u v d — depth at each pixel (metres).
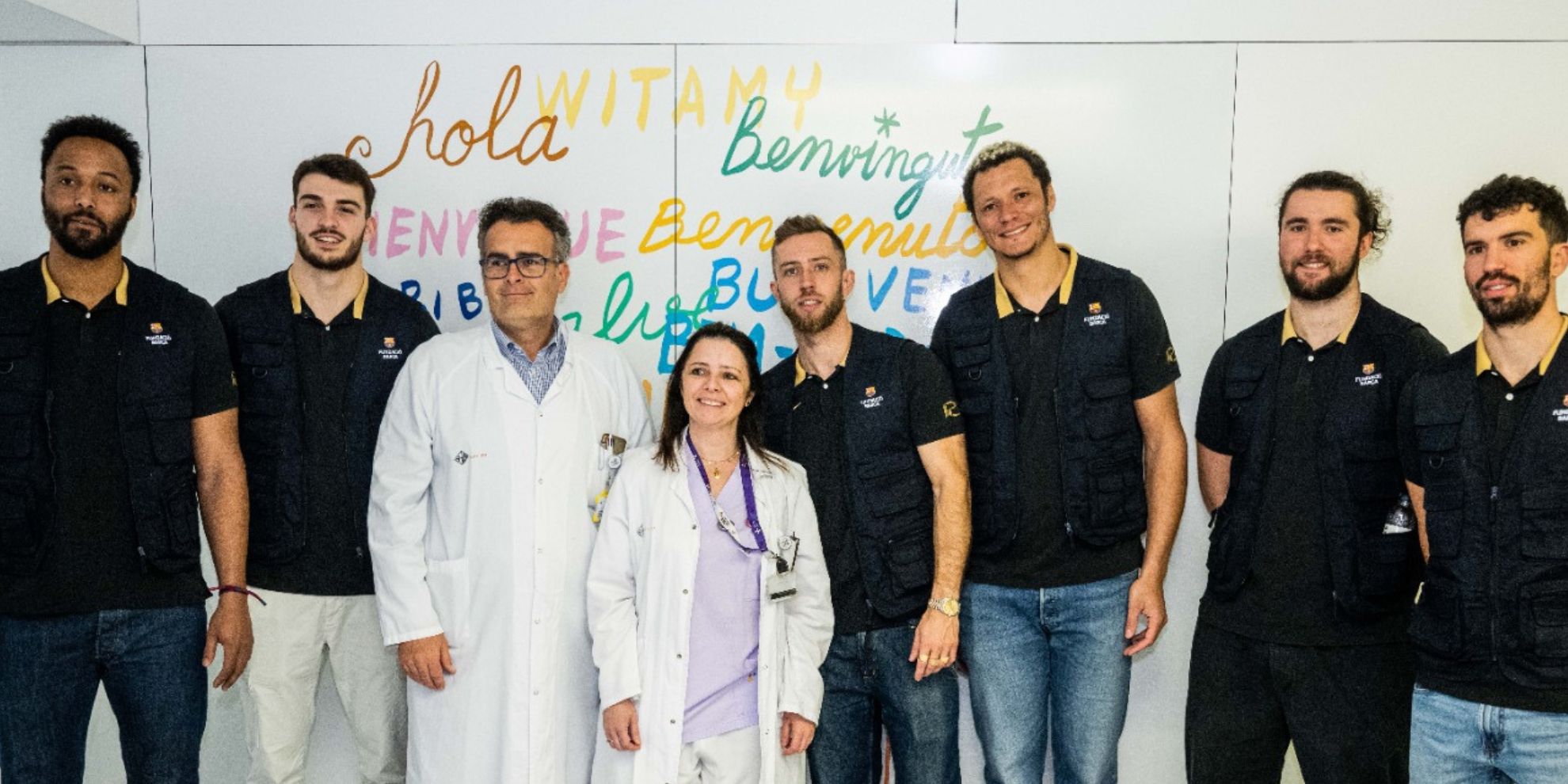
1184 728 2.75
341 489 2.44
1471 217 1.95
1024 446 2.37
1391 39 2.67
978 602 2.41
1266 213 2.71
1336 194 2.22
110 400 2.16
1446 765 1.99
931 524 2.36
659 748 2.03
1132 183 2.71
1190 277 2.72
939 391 2.35
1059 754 2.43
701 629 2.07
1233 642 2.34
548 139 2.73
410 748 2.31
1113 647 2.36
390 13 2.71
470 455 2.23
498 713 2.21
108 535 2.16
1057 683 2.41
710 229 2.74
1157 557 2.37
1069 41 2.70
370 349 2.46
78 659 2.16
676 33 2.71
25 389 2.12
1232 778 2.35
